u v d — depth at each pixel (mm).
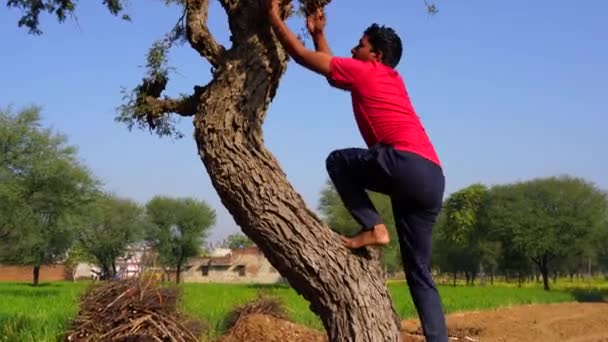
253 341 11891
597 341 17125
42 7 7879
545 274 63906
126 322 10711
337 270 4734
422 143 4586
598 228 61312
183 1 5594
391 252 55188
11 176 35750
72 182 36906
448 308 30156
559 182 62562
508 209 64062
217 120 4910
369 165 4598
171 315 11023
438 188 4559
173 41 5637
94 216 40750
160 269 11617
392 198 4723
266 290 20594
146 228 70000
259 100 4977
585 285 76312
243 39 5031
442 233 74750
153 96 5617
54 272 78875
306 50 4730
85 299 11039
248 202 4820
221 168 4871
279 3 5086
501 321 21984
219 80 5004
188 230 72562
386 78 4723
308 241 4766
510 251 66750
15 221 36062
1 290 43938
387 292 4891
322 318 4887
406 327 18625
